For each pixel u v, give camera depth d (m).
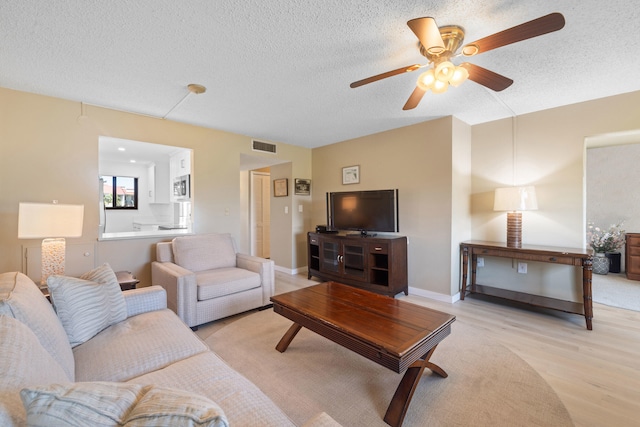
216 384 1.15
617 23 1.71
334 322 1.75
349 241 3.91
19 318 1.07
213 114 3.29
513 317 2.92
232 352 2.23
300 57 2.09
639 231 4.62
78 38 1.84
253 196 6.19
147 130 3.32
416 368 1.59
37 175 2.68
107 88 2.58
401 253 3.65
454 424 1.49
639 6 1.56
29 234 1.98
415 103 2.28
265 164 5.24
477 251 3.32
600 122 2.89
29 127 2.64
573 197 3.06
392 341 1.50
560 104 3.06
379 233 4.10
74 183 2.86
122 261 3.15
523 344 2.34
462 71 1.72
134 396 0.68
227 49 1.98
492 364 2.05
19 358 0.75
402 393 1.54
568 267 3.12
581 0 1.53
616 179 4.79
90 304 1.59
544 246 3.14
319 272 4.39
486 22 1.72
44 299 1.40
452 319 1.80
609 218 4.85
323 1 1.52
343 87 2.59
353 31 1.79
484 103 3.02
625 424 1.49
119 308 1.78
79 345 1.50
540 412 1.57
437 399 1.68
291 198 4.93
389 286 3.52
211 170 3.87
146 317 1.84
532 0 1.53
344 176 4.61
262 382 1.85
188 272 2.61
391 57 2.09
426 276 3.61
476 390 1.76
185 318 2.50
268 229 6.48
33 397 0.57
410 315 1.86
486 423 1.49
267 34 1.81
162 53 2.02
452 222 3.39
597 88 2.66
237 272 3.07
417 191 3.69
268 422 0.96
